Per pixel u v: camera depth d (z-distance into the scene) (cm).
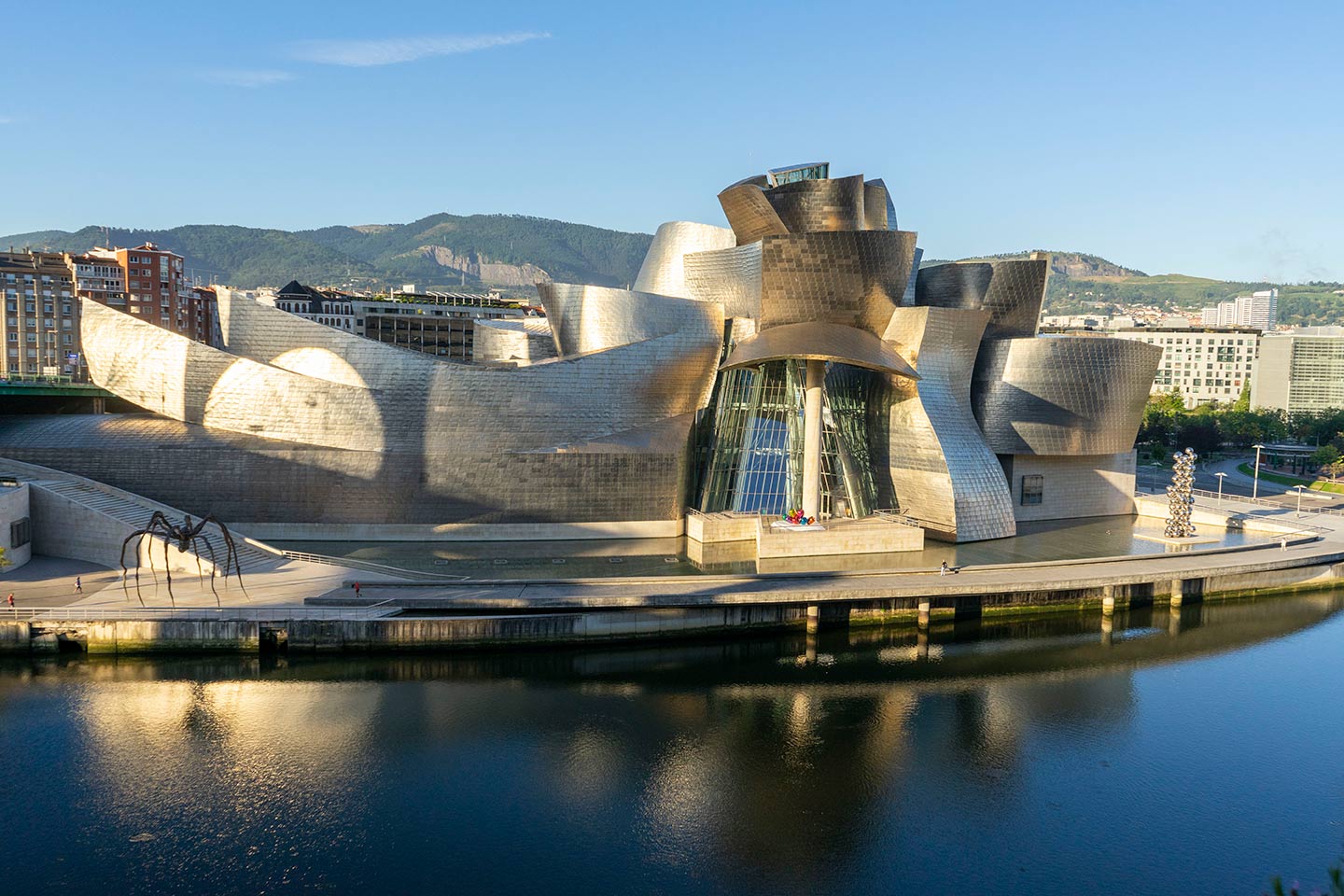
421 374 6206
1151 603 5556
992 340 7300
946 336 6581
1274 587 5912
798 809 3197
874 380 6925
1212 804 3303
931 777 3438
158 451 6031
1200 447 13850
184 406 6284
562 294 6788
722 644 4734
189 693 3966
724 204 6919
